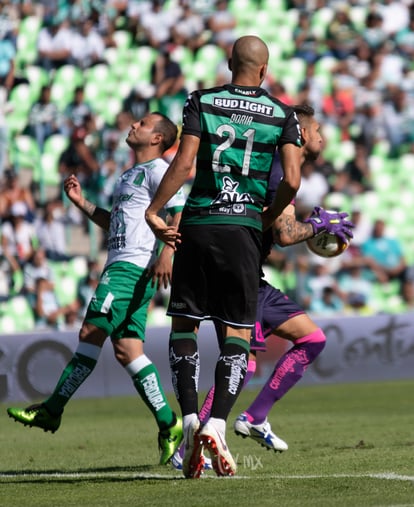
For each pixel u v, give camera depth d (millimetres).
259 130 14242
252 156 14227
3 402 37219
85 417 31844
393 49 59719
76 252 45062
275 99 14586
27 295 42531
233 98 14289
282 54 57406
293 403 34719
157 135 18328
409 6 61375
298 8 59500
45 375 38156
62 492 13758
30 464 19141
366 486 13414
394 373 45000
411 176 55000
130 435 25578
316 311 47812
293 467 16688
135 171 18141
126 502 12391
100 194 46500
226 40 56406
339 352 43656
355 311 49031
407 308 50438
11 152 46125
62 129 47906
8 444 23844
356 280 49312
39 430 27656
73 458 20203
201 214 14188
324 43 58625
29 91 49250
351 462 17141
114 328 17531
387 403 33938
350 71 57594
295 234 16594
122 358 17812
